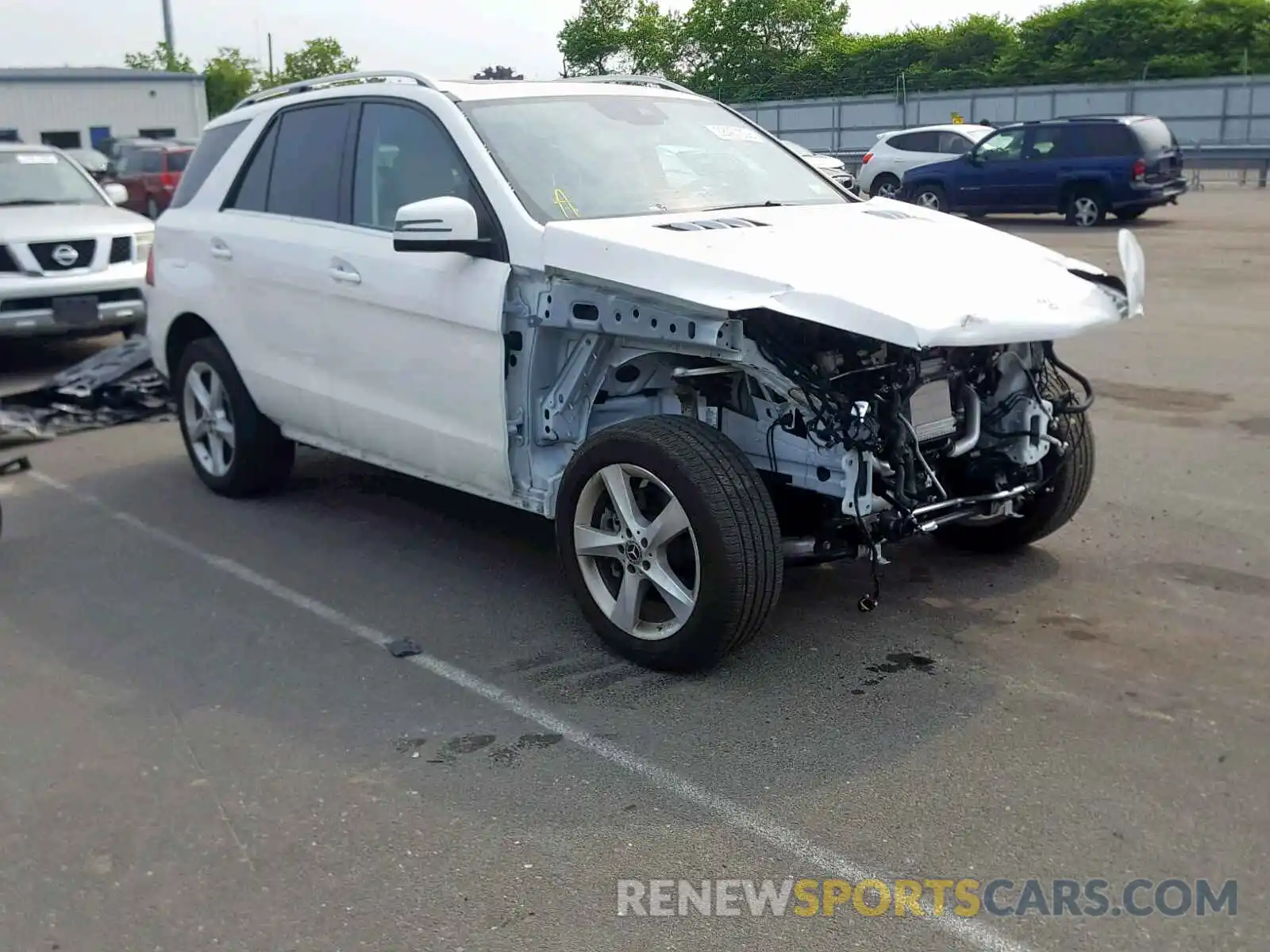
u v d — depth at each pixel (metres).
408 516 6.56
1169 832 3.47
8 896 3.34
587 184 5.11
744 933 3.10
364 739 4.14
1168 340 10.54
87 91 43.19
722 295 4.07
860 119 42.31
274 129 6.34
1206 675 4.43
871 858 3.39
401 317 5.29
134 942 3.14
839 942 3.06
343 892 3.31
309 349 5.93
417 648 4.85
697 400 4.68
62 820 3.70
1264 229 18.77
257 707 4.40
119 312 10.45
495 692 4.46
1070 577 5.39
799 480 4.47
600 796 3.74
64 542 6.29
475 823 3.62
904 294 4.08
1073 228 20.83
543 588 5.46
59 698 4.52
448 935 3.12
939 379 4.47
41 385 9.70
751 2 57.41
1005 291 4.30
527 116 5.35
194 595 5.50
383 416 5.56
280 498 6.93
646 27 58.84
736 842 3.49
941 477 4.84
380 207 5.55
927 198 23.00
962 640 4.77
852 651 4.69
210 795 3.82
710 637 4.29
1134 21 48.88
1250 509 6.21
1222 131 34.69
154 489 7.19
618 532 4.55
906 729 4.09
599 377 4.75
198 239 6.63
